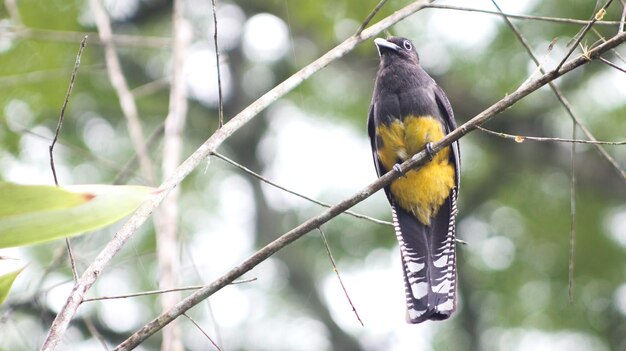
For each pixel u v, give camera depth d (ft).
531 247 52.01
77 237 31.27
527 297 50.44
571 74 49.34
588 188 52.49
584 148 51.78
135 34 51.60
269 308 51.21
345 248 51.37
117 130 49.70
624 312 49.98
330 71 51.83
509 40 47.14
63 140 45.47
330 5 46.75
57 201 11.71
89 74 47.98
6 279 14.02
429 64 50.37
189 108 54.29
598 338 49.60
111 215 12.16
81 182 46.14
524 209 53.11
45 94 46.09
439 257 27.76
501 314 50.37
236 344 48.78
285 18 49.88
